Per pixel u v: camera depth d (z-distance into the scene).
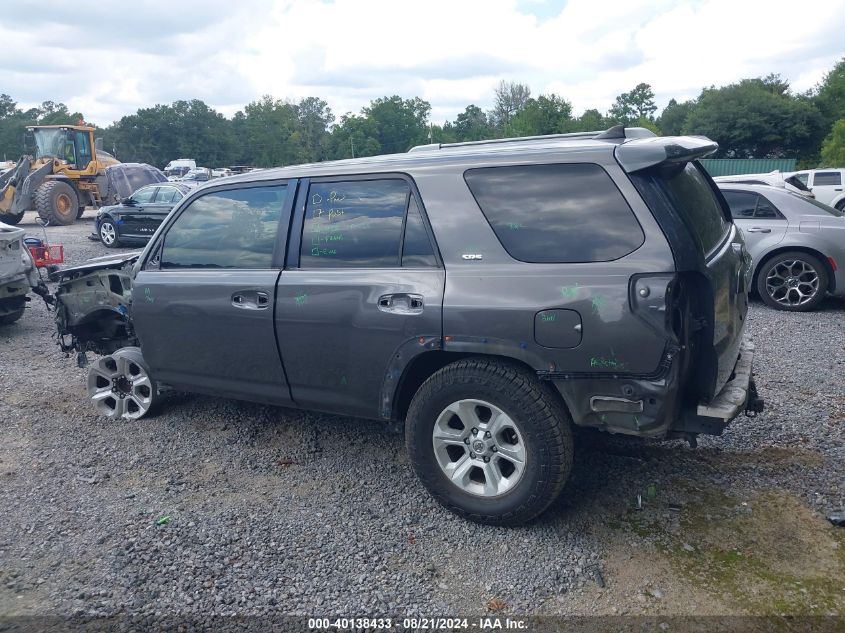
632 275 3.24
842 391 5.65
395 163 3.97
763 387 5.77
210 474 4.44
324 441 4.89
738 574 3.29
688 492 4.02
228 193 4.55
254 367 4.38
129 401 5.44
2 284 7.92
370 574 3.36
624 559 3.42
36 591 3.28
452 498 3.75
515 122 66.19
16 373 6.64
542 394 3.45
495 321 3.47
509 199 3.61
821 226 8.45
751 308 8.88
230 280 4.38
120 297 5.30
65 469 4.53
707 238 3.65
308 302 4.05
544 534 3.64
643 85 91.38
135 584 3.31
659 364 3.21
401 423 4.10
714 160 39.59
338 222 4.09
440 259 3.71
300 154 101.81
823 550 3.45
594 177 3.44
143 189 16.80
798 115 58.09
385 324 3.79
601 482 4.15
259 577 3.35
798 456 4.46
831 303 9.14
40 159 22.84
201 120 97.69
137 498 4.14
